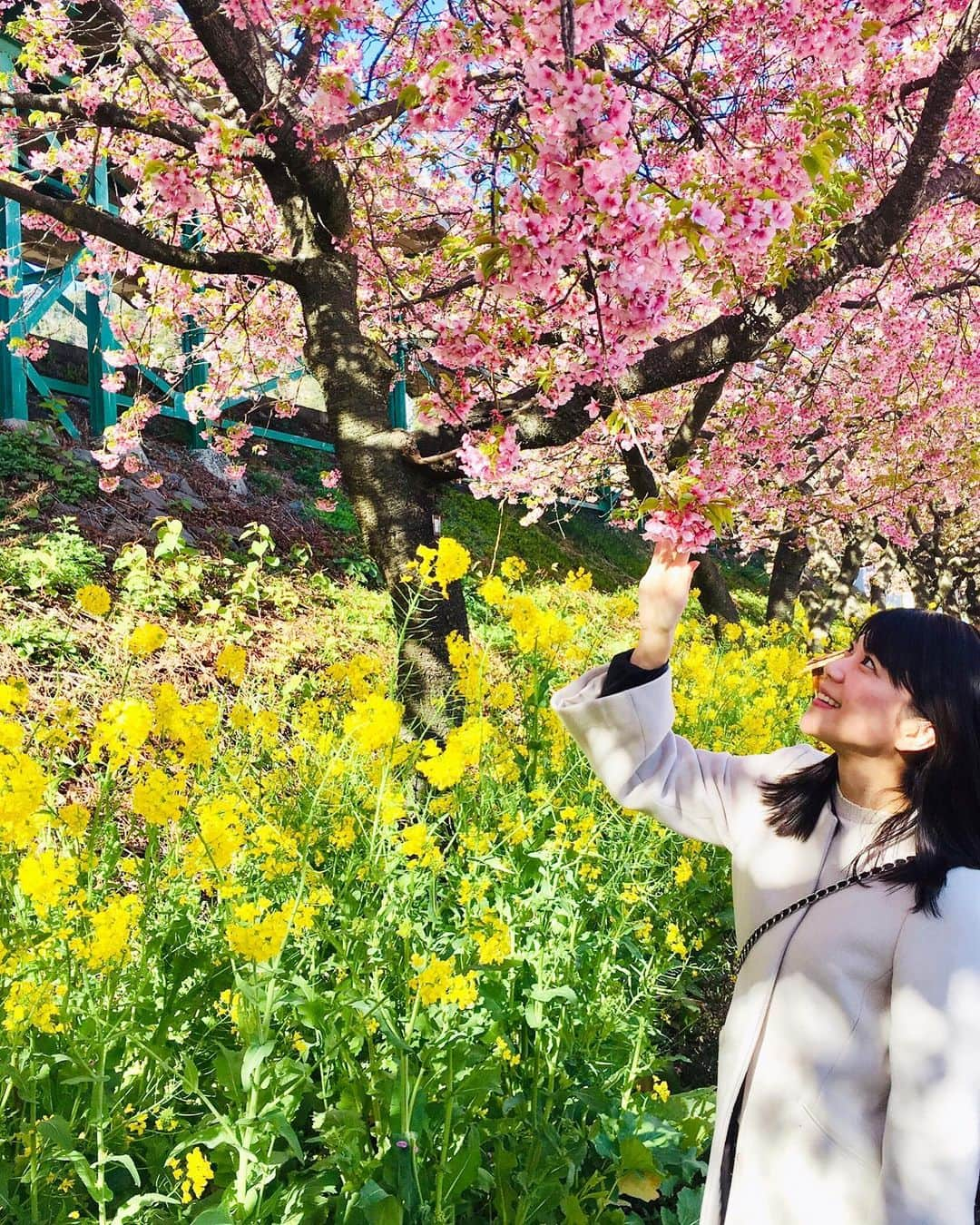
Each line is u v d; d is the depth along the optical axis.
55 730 2.55
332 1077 2.27
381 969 2.30
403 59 4.18
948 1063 1.24
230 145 3.77
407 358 5.86
